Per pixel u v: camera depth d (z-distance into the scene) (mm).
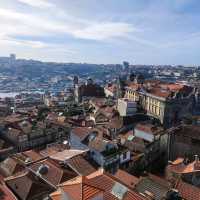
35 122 125500
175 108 127625
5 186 58062
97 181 45062
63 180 59312
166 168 68562
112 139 91312
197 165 62875
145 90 146250
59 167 64125
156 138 88562
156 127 98812
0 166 75188
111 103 164125
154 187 50312
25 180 59750
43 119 136500
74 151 76188
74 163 66250
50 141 119312
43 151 87062
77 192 36781
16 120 125000
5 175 68375
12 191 57625
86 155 71750
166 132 84750
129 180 55594
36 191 57156
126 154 75812
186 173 58938
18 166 71250
